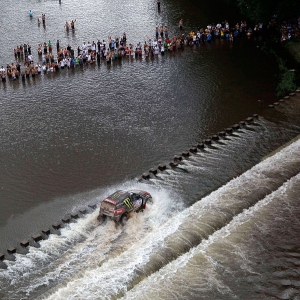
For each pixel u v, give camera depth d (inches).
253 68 3161.9
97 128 2455.7
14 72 3034.0
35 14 4210.1
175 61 3294.8
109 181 2021.4
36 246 1642.5
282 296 1443.2
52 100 2763.3
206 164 2121.1
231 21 3969.0
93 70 3179.1
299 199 1876.2
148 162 2154.3
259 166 2087.8
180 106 2679.6
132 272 1501.0
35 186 1994.3
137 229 1716.3
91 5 4426.7
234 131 2394.2
